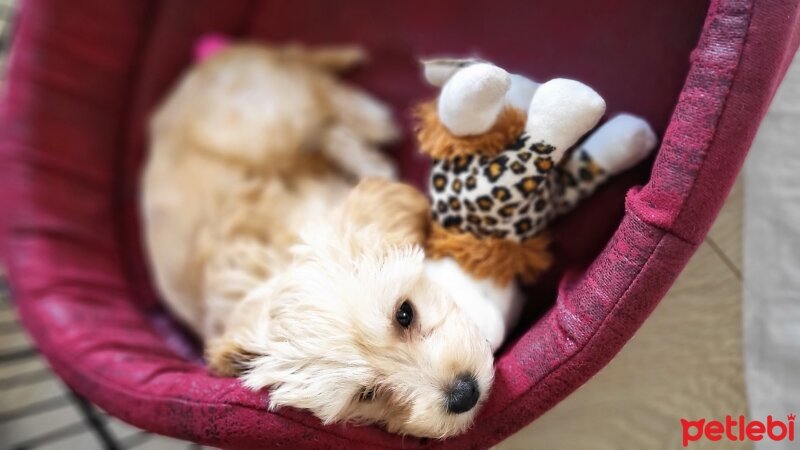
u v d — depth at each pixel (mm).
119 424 789
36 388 830
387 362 392
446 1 678
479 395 383
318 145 714
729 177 352
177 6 823
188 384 445
